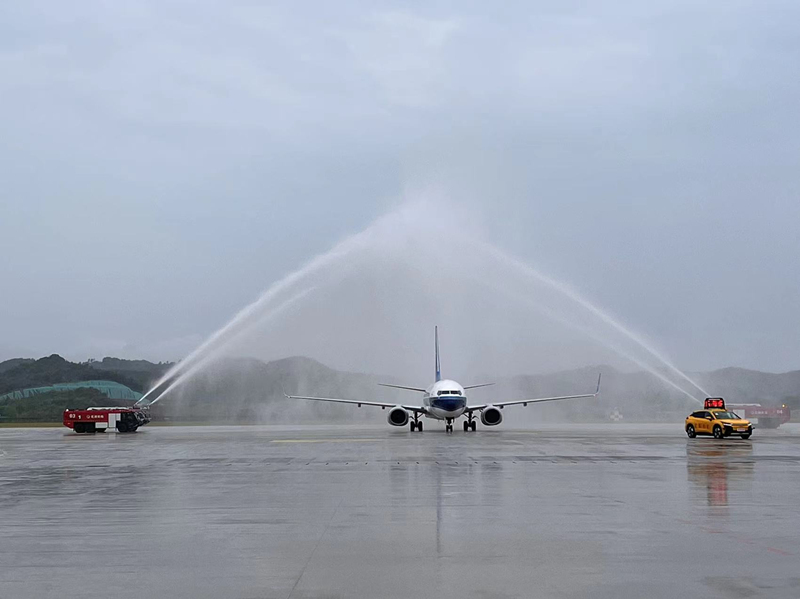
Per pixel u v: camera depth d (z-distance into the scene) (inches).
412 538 762.2
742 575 603.5
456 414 3147.1
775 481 1253.1
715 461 1642.5
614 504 989.8
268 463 1643.7
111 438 2871.6
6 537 783.7
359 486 1204.5
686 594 549.0
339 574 614.2
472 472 1416.1
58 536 788.0
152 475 1406.3
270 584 584.4
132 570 634.2
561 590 561.0
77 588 578.6
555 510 940.0
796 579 590.6
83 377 6830.7
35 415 5620.1
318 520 875.4
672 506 970.7
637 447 2122.3
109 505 1012.5
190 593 561.3
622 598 540.4
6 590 574.6
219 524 853.8
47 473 1462.8
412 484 1225.4
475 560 660.7
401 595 550.9
